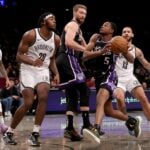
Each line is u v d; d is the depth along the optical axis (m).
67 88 5.05
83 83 5.00
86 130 4.35
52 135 5.60
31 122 8.28
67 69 4.98
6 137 4.62
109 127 6.83
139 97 5.24
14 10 17.28
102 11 17.70
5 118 9.59
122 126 7.03
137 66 14.22
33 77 4.52
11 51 15.60
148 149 4.20
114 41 4.59
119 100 5.34
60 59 5.03
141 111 11.79
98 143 4.47
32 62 4.45
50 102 10.98
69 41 4.77
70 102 5.10
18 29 17.23
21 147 4.36
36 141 4.49
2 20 17.14
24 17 17.39
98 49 4.87
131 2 17.77
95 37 4.89
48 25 4.47
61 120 8.85
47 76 4.55
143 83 12.41
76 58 5.03
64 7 17.39
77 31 4.89
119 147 4.36
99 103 4.60
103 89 4.64
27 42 4.46
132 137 5.27
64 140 5.00
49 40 4.54
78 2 17.39
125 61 5.34
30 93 4.47
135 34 18.12
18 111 4.55
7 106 10.33
